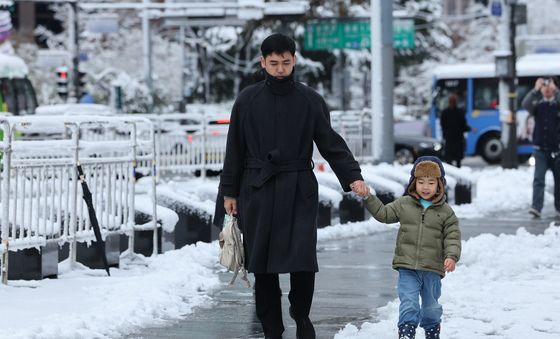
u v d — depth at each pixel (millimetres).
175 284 26531
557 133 43750
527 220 43750
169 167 60562
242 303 24719
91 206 27891
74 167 28031
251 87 19641
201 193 39031
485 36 177125
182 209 35812
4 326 21234
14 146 26281
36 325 21094
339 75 120125
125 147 30062
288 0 115812
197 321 22703
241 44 131000
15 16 161250
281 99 19391
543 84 43781
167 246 32406
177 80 128125
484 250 31250
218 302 24844
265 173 19234
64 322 21500
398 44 101750
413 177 19172
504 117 75625
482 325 21375
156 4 95500
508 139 75688
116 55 131625
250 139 19422
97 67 129250
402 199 19312
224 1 101375
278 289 20078
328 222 40656
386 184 44625
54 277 27516
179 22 98062
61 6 134375
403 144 84875
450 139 74125
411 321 18859
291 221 19234
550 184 58438
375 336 20562
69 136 44750
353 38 103688
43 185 27062
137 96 107125
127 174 30234
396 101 174750
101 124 30016
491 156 97250
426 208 19125
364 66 131125
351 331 21125
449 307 23516
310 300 19922
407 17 101500
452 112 74125
